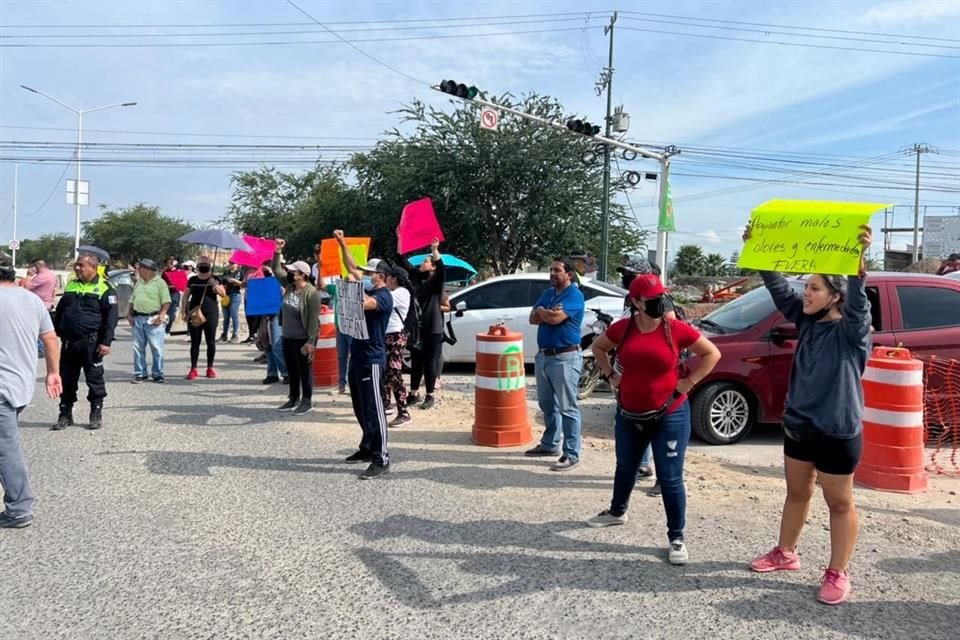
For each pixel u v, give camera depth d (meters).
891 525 4.82
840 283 3.63
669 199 20.39
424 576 3.92
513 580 3.88
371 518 4.83
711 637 3.30
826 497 3.70
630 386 4.23
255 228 41.31
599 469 6.11
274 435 7.22
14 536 4.48
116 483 5.58
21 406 4.61
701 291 37.44
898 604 3.66
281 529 4.62
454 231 27.41
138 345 10.63
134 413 8.27
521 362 6.96
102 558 4.15
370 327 5.81
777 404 7.15
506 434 6.82
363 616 3.48
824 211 3.62
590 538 4.49
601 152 27.48
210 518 4.82
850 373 3.60
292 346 8.32
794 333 7.05
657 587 3.81
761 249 3.82
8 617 3.46
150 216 56.41
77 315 7.28
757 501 5.27
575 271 6.18
